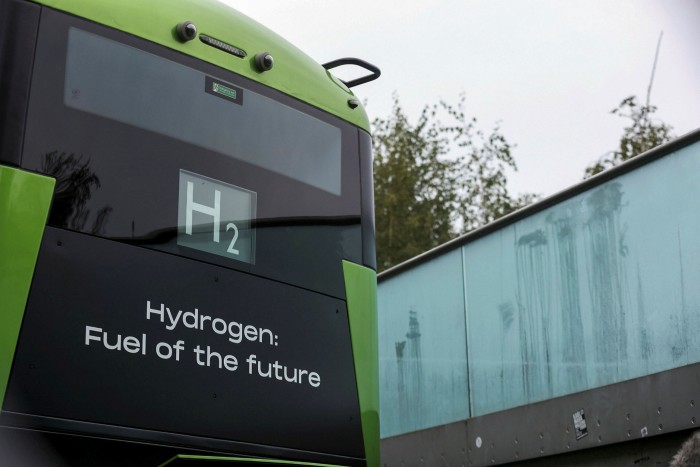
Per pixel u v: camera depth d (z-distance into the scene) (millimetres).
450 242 9258
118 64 5656
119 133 5539
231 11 6434
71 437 4957
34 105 5242
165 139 5742
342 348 6266
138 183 5531
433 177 24031
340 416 6121
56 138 5273
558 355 8031
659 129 20016
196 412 5438
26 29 5309
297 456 5828
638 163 7438
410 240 23297
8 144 5102
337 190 6609
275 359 5883
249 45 6398
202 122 5961
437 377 9266
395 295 9898
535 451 8039
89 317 5141
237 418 5605
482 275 8859
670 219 7184
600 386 7590
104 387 5113
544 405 8016
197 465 5453
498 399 8586
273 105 6398
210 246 5762
